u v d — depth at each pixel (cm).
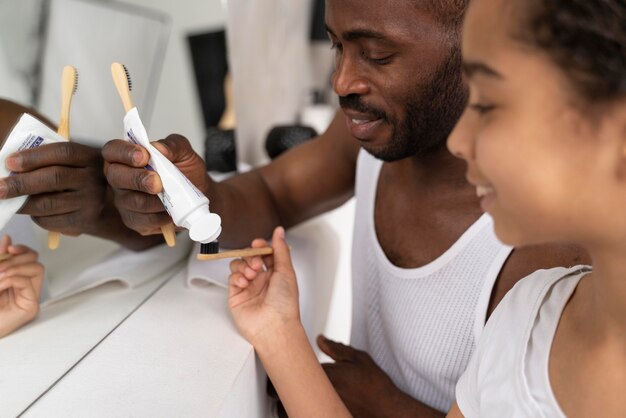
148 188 52
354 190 86
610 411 42
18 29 53
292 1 130
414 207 66
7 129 52
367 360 70
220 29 96
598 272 39
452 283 62
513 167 35
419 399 69
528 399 44
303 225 90
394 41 54
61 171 56
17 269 56
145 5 72
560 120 33
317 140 83
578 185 34
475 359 49
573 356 43
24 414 48
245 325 59
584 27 30
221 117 101
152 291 68
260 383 62
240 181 78
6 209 53
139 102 71
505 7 33
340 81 57
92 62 62
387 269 68
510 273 59
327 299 95
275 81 127
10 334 55
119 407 49
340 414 57
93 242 68
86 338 57
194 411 49
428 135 59
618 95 31
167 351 56
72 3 59
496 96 35
